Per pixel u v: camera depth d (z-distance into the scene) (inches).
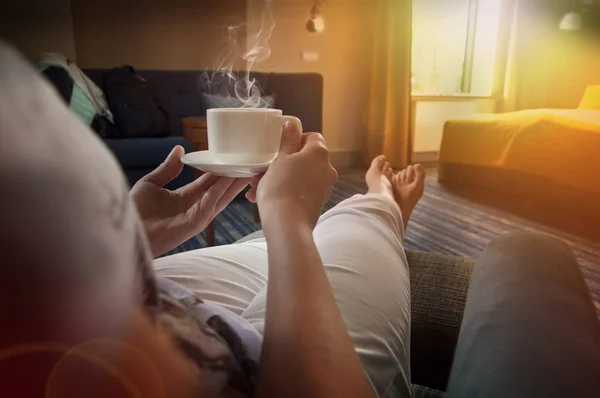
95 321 7.4
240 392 11.9
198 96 123.0
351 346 12.2
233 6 145.1
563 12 161.9
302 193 15.4
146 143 92.4
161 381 9.2
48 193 6.7
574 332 14.5
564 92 167.0
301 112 129.0
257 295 21.6
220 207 25.0
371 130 159.2
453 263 32.6
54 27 130.6
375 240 23.2
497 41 167.5
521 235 23.2
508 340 14.3
